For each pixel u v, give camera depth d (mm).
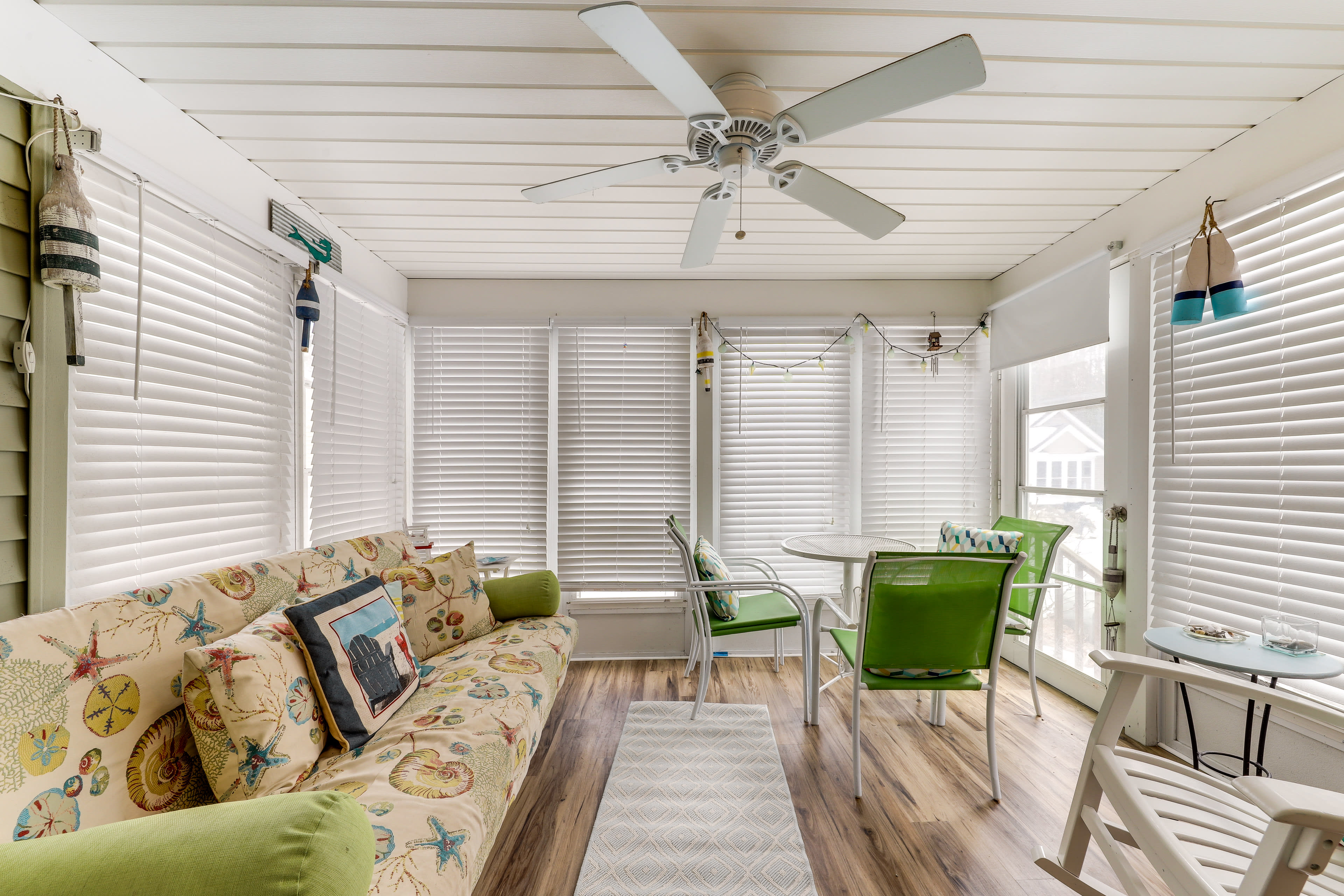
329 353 2750
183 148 1861
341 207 2600
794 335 3760
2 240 1296
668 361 3729
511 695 1842
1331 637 1791
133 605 1320
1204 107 1902
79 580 1484
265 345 2270
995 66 1689
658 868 1692
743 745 2441
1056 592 3143
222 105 1837
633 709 2809
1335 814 824
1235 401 2119
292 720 1354
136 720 1189
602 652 3635
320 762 1437
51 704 1061
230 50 1591
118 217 1615
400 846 1107
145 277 1705
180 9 1435
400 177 2336
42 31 1405
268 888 633
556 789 2117
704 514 3703
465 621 2369
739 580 3686
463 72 1709
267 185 2291
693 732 2561
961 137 2068
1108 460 2727
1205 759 2215
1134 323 2555
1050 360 3291
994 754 2033
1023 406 3545
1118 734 1319
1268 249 1995
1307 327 1878
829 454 3773
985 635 2029
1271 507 1985
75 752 1070
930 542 3748
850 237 2996
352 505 2963
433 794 1290
